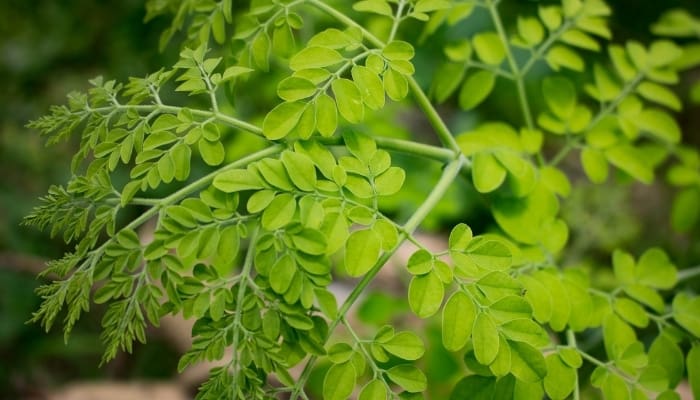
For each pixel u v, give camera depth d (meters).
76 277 0.43
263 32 0.49
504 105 1.12
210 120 0.45
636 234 0.99
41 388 1.12
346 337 0.77
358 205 0.44
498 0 0.59
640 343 0.49
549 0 0.91
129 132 0.45
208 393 0.43
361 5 0.49
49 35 1.59
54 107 0.45
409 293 0.44
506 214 0.52
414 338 0.44
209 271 0.44
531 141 0.56
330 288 0.96
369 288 0.97
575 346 0.49
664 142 0.67
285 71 0.74
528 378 0.43
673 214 0.67
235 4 0.71
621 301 0.52
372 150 0.46
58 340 1.16
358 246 0.44
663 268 0.54
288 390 0.44
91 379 1.13
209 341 0.43
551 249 0.51
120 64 1.40
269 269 0.43
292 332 0.44
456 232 0.45
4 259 1.21
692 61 0.64
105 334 0.44
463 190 0.91
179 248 0.43
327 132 0.45
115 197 0.45
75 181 0.44
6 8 1.64
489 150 0.51
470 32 0.96
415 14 0.49
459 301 0.44
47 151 1.41
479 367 0.45
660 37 1.06
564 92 0.58
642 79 0.61
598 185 0.91
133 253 0.44
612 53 0.61
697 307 0.52
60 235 1.29
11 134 1.44
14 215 1.29
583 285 0.52
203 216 0.43
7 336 1.15
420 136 1.22
